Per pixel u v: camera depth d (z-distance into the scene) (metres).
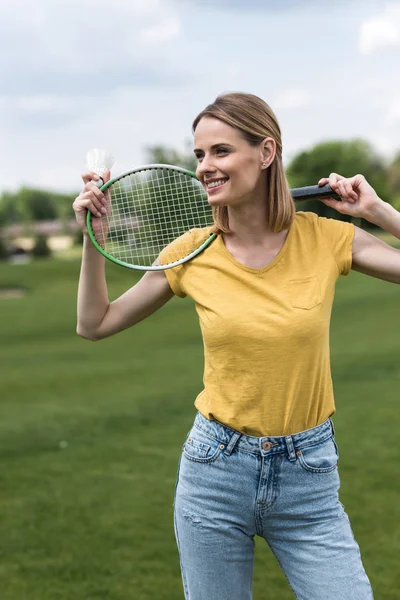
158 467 6.90
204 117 2.60
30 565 4.84
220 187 2.60
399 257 2.70
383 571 4.53
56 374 12.74
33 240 69.62
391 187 83.56
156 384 11.27
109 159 2.95
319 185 2.82
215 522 2.65
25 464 7.16
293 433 2.61
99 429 8.48
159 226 3.01
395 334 15.09
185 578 2.77
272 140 2.60
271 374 2.57
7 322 24.20
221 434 2.64
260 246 2.68
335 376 10.70
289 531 2.66
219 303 2.64
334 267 2.69
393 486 5.99
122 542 5.18
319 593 2.61
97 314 2.93
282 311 2.57
